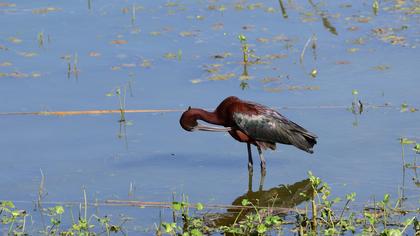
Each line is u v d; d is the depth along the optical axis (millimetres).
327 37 20547
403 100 16609
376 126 15445
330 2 23281
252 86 17625
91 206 12625
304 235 11016
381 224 11391
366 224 11391
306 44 19734
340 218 11430
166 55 19625
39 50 20062
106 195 13047
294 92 17266
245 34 20938
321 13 22344
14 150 14859
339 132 15289
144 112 16500
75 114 16469
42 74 18547
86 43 20547
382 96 16859
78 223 11477
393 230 10250
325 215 11594
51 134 15570
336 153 14469
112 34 21156
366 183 13164
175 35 20984
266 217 11555
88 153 14750
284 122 13938
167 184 13484
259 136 13898
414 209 11875
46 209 12508
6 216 12133
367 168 13758
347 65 18672
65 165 14250
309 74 18234
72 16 22562
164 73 18516
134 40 20703
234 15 22406
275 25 21547
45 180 13633
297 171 13938
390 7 22562
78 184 13477
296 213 12109
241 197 13008
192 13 22656
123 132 15648
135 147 14984
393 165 13797
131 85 17844
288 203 12750
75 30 21484
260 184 13492
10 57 19594
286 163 14320
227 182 13594
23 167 14180
